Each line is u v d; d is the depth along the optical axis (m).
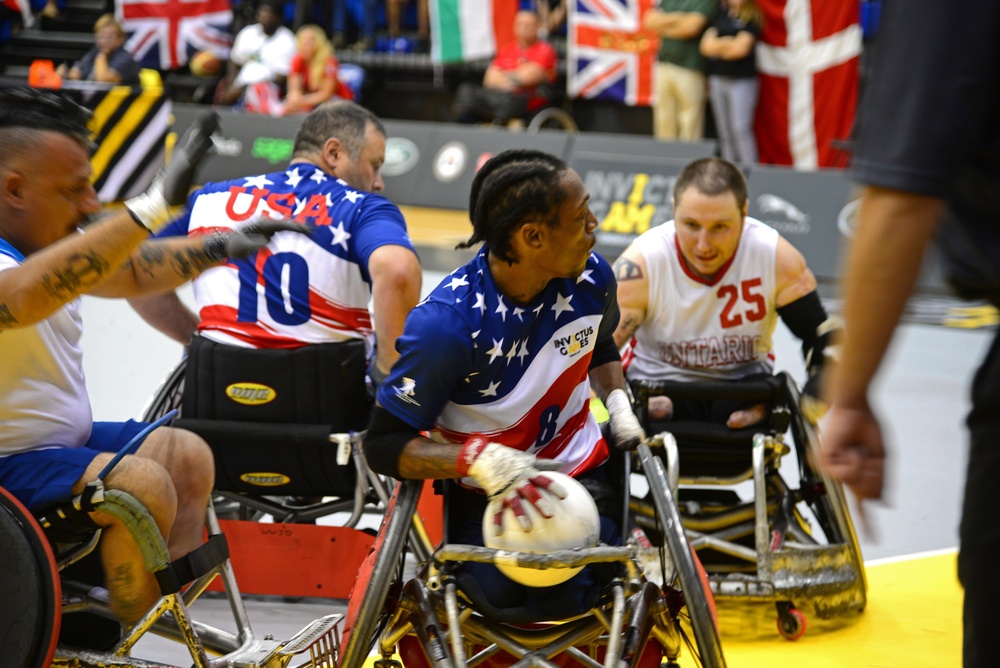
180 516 7.82
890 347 4.06
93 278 6.32
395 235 9.27
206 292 9.58
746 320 9.93
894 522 12.09
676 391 9.54
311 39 35.28
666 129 31.86
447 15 36.84
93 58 34.88
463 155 31.39
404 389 6.55
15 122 7.02
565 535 6.16
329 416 9.26
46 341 7.24
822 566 9.12
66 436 7.45
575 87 35.38
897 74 4.00
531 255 6.44
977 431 4.52
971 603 4.59
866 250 4.00
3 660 6.39
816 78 30.80
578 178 6.44
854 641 9.05
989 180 4.26
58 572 6.89
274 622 9.44
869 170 4.01
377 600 6.30
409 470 6.52
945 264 4.61
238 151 32.16
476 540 6.82
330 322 9.38
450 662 6.21
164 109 28.42
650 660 7.13
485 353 6.59
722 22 30.30
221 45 39.69
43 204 7.06
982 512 4.48
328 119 9.80
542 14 36.97
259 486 9.56
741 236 9.79
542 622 6.67
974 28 3.91
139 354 18.52
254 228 6.90
